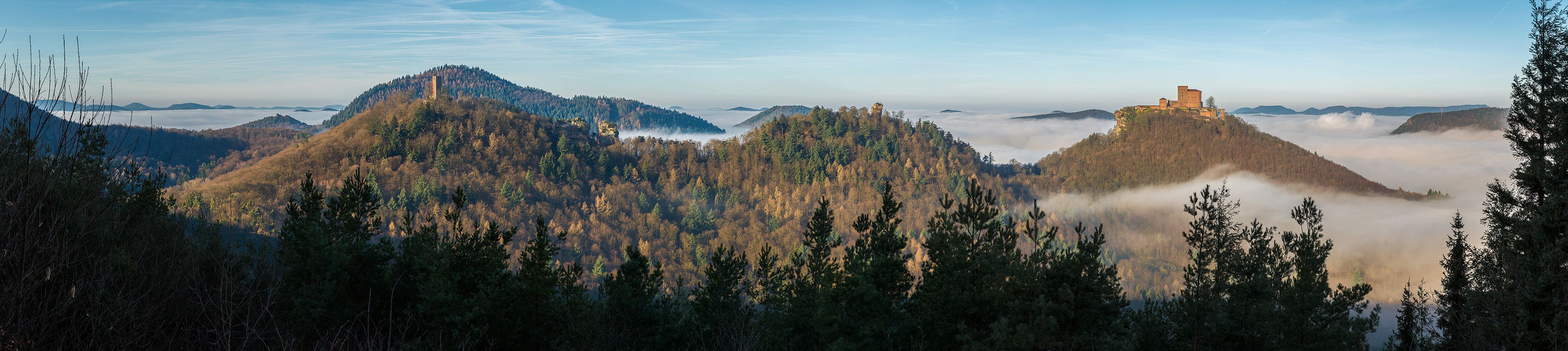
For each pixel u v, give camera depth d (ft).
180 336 33.30
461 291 66.08
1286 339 69.67
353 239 67.92
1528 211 66.95
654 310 80.43
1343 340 68.69
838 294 69.67
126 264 31.91
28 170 24.57
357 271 61.87
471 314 56.44
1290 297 73.10
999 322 57.88
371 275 62.39
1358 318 71.05
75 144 26.99
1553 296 58.34
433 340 56.18
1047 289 59.88
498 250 69.82
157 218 46.39
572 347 63.46
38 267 25.49
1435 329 75.87
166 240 42.19
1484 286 71.31
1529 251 64.13
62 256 26.00
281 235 70.74
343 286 59.98
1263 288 72.90
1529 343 60.39
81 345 27.32
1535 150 67.62
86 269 29.53
